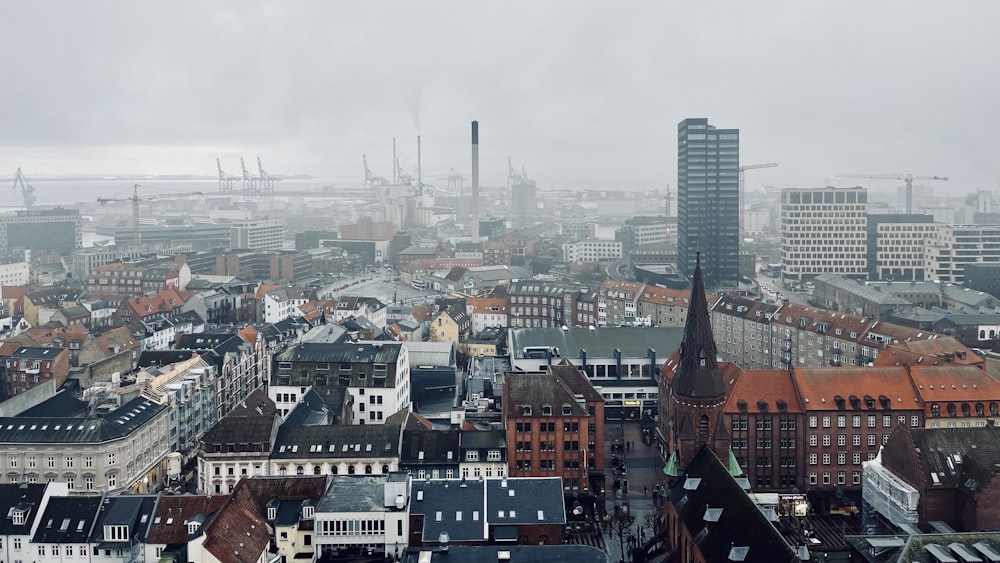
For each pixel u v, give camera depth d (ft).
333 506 491.31
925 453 514.27
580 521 593.83
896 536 431.02
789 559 363.35
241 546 440.04
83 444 589.32
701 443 579.48
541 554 441.27
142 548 469.98
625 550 543.39
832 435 625.41
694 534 440.86
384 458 596.70
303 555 487.61
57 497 488.44
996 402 630.74
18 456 593.42
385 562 483.92
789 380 640.17
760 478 627.46
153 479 653.30
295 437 607.37
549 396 626.23
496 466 605.73
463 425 654.53
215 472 594.65
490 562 434.71
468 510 497.05
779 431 625.41
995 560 384.68
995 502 477.36
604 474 649.61
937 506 503.20
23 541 474.08
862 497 588.91
